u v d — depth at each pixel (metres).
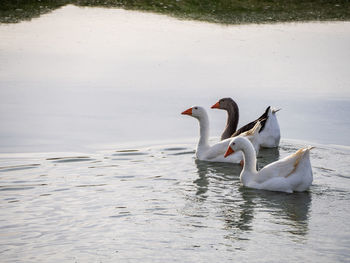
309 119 17.50
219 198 11.12
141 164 13.29
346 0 41.59
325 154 14.20
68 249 8.63
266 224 9.70
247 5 39.62
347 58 26.39
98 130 16.06
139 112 18.00
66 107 18.30
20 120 16.81
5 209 10.25
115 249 8.63
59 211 10.18
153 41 29.09
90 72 22.94
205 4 38.97
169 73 23.08
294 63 25.36
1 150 14.11
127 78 22.17
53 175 12.26
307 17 37.06
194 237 9.10
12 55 25.12
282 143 15.45
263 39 30.56
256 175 11.96
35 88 20.41
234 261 8.19
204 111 14.05
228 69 24.03
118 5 37.38
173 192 11.41
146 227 9.50
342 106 18.80
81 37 29.14
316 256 8.36
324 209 10.48
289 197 11.24
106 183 11.81
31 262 8.18
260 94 20.19
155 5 37.88
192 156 14.21
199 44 28.91
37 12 34.38
